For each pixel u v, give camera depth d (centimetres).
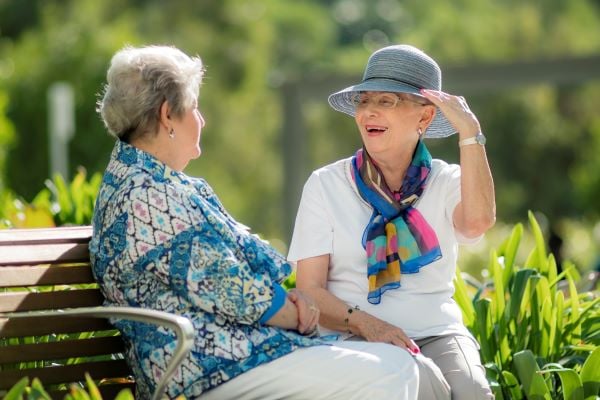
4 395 796
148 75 801
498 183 6053
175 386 775
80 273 837
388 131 905
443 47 6806
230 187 5722
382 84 895
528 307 1083
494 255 1070
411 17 8806
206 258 777
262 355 785
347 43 8869
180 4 5759
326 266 919
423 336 898
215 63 5741
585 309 1075
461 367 874
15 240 829
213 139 5741
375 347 819
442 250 917
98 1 5316
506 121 6100
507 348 1023
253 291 787
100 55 3938
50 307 822
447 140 6200
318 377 787
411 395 803
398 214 910
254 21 5906
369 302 898
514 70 2800
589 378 934
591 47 6656
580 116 6234
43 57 3981
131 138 812
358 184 918
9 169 3803
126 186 786
